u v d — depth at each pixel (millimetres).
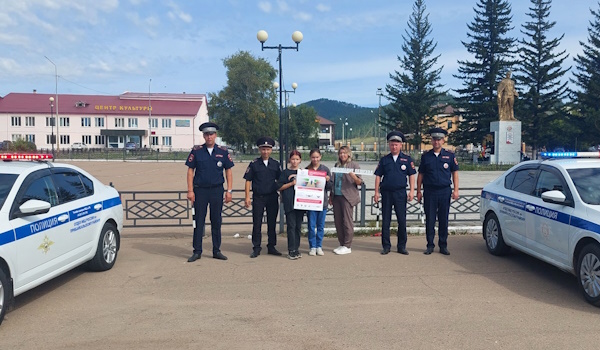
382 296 5355
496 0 45562
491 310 4891
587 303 5105
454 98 48750
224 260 7102
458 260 7039
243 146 68688
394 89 48719
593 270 4992
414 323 4543
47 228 5145
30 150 50688
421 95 47750
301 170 7016
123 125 72250
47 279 5184
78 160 47156
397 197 7332
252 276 6211
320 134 116875
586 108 44125
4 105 71062
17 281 4656
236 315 4789
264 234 9219
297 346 4039
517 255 7344
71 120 71438
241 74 66000
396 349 3971
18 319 4719
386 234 7430
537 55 45250
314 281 5961
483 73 47344
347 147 7469
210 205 7062
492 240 7359
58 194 5621
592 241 5043
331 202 7578
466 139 48562
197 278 6137
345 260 7047
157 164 40625
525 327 4430
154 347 4043
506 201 6895
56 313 4883
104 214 6465
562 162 6133
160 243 8406
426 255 7359
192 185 7109
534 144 47031
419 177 7609
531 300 5211
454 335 4250
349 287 5703
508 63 45531
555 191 5578
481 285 5777
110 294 5492
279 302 5172
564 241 5453
